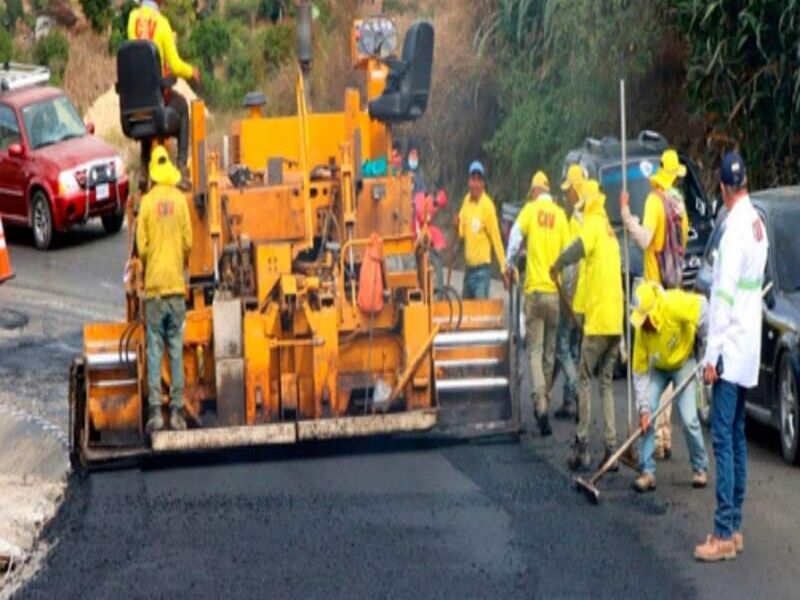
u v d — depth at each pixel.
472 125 62.25
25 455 36.97
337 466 33.22
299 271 34.09
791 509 29.50
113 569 27.61
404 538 28.50
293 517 29.94
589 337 31.86
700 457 30.86
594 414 36.44
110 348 33.78
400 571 26.81
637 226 32.62
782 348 32.62
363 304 33.69
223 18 82.44
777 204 35.22
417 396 34.03
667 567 26.61
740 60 51.50
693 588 25.59
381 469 32.91
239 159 36.53
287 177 35.09
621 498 30.42
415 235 34.62
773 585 25.66
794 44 49.88
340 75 65.75
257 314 33.16
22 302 52.88
